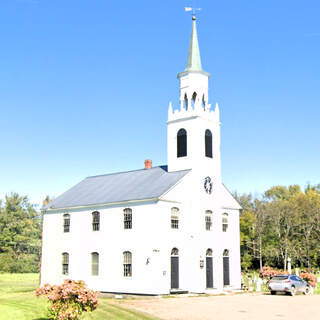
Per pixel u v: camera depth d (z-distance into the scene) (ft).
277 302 113.19
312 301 115.24
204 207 155.63
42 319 83.20
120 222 153.79
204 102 165.48
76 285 72.95
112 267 152.87
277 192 411.34
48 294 73.97
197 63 166.40
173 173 160.66
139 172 177.17
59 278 171.32
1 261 320.09
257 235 288.51
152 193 148.15
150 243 142.92
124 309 96.58
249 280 179.73
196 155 157.48
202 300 121.39
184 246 150.30
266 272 192.03
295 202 303.07
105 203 158.61
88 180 194.70
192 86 163.12
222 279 158.71
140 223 147.43
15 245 353.51
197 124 159.22
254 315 89.45
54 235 177.78
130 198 151.94
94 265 159.94
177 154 162.81
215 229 159.63
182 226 151.23
